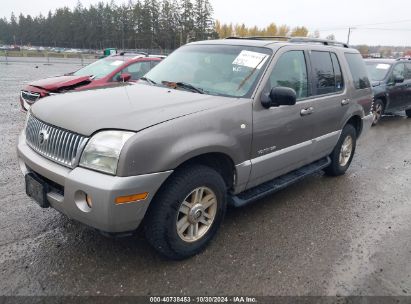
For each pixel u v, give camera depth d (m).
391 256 3.51
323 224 4.07
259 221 4.05
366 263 3.37
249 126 3.50
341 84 5.12
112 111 2.98
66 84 7.63
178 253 3.17
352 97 5.32
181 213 3.16
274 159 3.92
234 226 3.91
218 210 3.42
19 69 25.31
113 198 2.62
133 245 3.43
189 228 3.25
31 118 3.46
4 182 4.78
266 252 3.45
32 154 3.20
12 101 11.69
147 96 3.43
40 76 20.38
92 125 2.81
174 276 3.04
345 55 5.36
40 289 2.81
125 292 2.83
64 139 2.91
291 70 4.15
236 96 3.58
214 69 3.97
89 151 2.74
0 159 5.71
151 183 2.77
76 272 3.02
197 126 3.05
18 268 3.03
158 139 2.79
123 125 2.77
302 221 4.11
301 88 4.30
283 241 3.66
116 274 3.02
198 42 4.66
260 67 3.79
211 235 3.45
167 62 4.49
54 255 3.23
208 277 3.05
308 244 3.63
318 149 4.75
